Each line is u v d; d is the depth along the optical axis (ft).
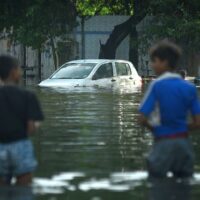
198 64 289.12
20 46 330.75
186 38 288.10
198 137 97.25
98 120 118.93
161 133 62.13
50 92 180.86
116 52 313.73
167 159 61.93
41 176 69.62
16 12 289.94
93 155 82.74
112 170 73.00
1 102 60.13
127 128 107.96
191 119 66.85
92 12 315.78
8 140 60.03
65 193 61.98
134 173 71.20
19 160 60.13
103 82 200.03
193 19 283.18
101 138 97.04
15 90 60.54
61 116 125.08
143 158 80.59
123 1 316.19
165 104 61.77
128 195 61.05
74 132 103.24
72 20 290.15
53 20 285.84
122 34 296.92
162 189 62.44
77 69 202.59
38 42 282.15
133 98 166.30
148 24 297.53
